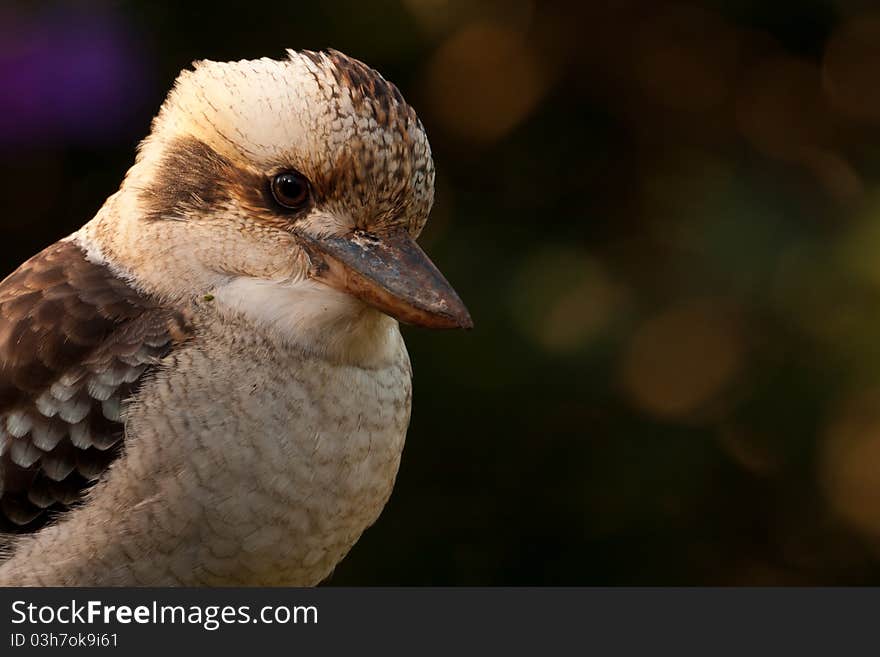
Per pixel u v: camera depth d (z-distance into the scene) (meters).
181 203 3.27
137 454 3.25
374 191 3.26
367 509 3.29
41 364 3.26
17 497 3.26
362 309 3.27
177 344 3.26
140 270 3.27
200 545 3.25
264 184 3.26
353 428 3.27
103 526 3.25
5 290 3.28
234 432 3.25
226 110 3.26
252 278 3.26
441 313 3.26
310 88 3.26
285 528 3.26
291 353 3.26
